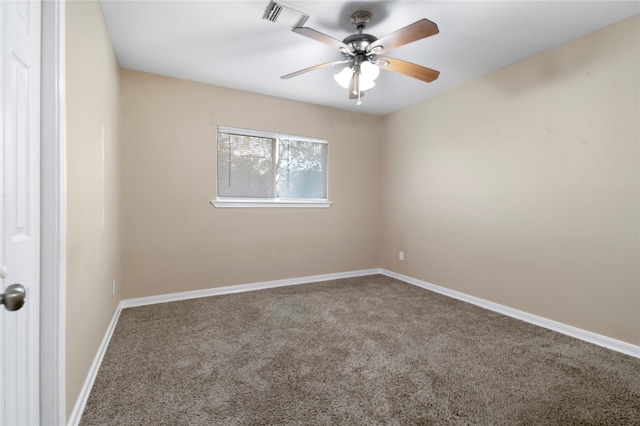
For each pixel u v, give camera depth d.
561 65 2.45
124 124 2.94
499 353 2.10
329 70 2.95
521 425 1.43
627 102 2.09
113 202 2.48
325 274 4.07
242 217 3.53
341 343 2.24
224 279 3.44
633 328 2.08
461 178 3.28
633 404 1.58
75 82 1.38
